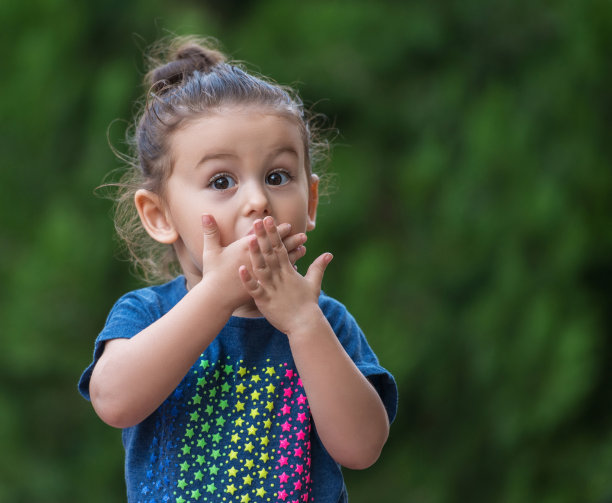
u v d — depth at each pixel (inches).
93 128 429.7
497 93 432.1
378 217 454.6
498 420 412.8
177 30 440.8
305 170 126.4
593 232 421.1
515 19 462.3
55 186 441.7
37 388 422.3
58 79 442.0
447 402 432.5
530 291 412.5
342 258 443.8
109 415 113.4
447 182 434.6
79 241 414.9
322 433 114.3
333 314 128.7
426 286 433.7
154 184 124.4
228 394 118.6
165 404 118.4
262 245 110.4
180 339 110.8
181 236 120.7
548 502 406.3
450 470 428.8
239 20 501.7
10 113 437.1
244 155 115.6
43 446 420.2
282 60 453.7
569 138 430.3
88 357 417.7
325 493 119.0
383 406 118.7
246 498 115.0
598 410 424.2
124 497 422.0
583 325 403.2
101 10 455.5
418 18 466.3
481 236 424.2
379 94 462.0
